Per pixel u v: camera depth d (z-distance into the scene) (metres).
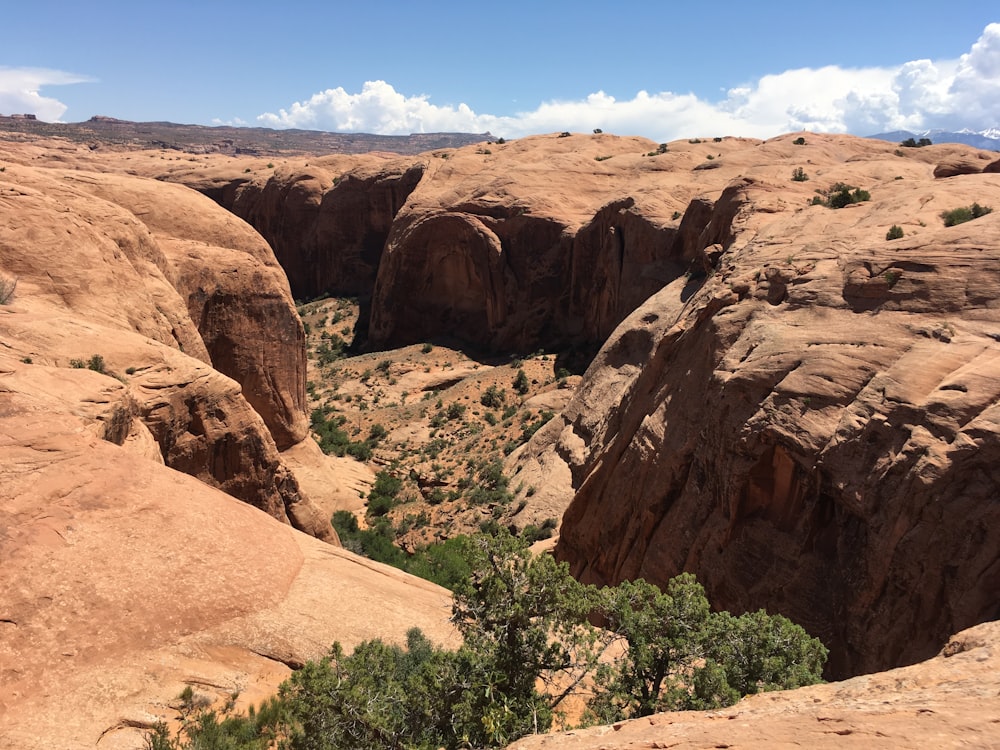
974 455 13.58
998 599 12.85
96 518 13.27
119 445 17.50
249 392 40.66
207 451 22.92
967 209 22.23
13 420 14.50
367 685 10.02
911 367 16.00
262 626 13.29
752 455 18.22
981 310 16.61
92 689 10.80
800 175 44.38
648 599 12.36
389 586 16.52
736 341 21.77
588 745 6.63
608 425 32.44
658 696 11.43
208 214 43.19
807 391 17.52
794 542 16.98
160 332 29.05
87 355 20.91
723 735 5.88
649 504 22.55
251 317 40.53
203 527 14.66
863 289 19.34
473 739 9.94
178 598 12.84
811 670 11.40
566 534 28.22
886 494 14.78
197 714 11.23
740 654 11.30
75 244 26.66
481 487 41.34
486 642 11.12
